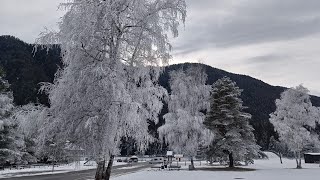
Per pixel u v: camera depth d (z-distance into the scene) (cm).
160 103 1856
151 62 1911
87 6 1728
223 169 5166
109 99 1638
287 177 3453
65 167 6625
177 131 5128
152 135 1888
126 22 1784
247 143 5506
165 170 5109
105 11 1716
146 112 1797
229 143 5241
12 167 5834
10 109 5041
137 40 1822
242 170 4944
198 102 5303
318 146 6372
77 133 1684
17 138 5294
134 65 1875
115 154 1758
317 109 6003
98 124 1647
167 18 1881
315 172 4325
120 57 1828
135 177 3553
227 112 5334
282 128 5972
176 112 5228
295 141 5831
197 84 5334
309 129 6212
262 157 11038
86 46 1727
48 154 1803
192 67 5366
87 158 1755
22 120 1722
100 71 1628
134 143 1838
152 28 1838
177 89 5297
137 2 1775
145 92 1836
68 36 1702
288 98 6097
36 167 6341
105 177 1819
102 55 1778
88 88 1661
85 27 1683
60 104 1680
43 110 1697
